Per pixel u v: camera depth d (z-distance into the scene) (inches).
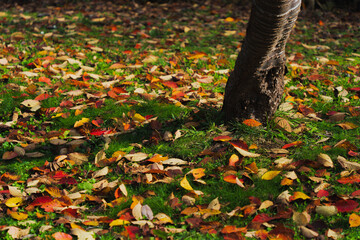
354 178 132.6
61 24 321.1
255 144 154.2
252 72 152.0
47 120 177.2
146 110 181.2
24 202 129.3
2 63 224.2
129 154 149.5
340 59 258.8
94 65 234.5
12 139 162.9
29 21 328.5
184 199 127.8
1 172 145.6
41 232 116.0
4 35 285.7
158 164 144.1
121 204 127.6
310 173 139.0
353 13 390.9
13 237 113.7
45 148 159.8
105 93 194.9
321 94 201.6
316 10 394.0
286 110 174.2
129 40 288.2
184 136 162.2
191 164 146.9
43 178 139.2
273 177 135.5
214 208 122.5
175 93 190.9
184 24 337.7
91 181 139.2
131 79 214.2
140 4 406.9
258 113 161.0
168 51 264.4
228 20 345.1
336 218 120.0
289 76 223.6
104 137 161.9
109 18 345.7
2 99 185.9
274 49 151.2
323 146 154.1
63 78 208.1
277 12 132.6
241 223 119.0
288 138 159.6
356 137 160.6
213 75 224.1
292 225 117.0
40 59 235.6
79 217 123.5
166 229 114.1
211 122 165.5
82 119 167.6
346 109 184.2
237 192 131.3
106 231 116.3
